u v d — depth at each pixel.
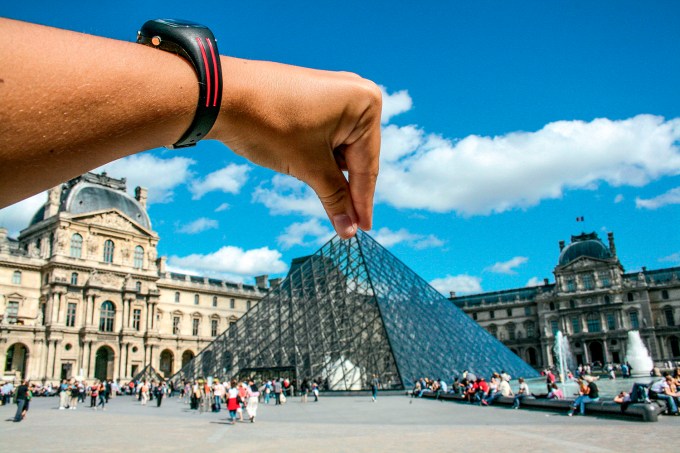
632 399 25.45
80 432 27.12
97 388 52.75
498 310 181.25
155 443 21.73
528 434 20.53
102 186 119.56
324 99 2.15
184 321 130.88
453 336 65.56
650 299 156.00
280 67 2.15
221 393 43.38
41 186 1.50
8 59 1.35
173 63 1.76
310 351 59.75
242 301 143.62
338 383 56.12
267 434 24.27
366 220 2.75
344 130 2.33
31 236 113.88
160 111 1.69
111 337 108.25
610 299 157.25
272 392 57.19
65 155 1.47
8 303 102.38
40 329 100.44
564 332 162.38
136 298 114.06
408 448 17.67
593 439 18.33
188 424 31.28
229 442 21.52
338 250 69.06
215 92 1.82
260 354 63.72
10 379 94.50
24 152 1.36
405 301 64.50
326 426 27.14
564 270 166.25
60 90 1.42
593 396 28.61
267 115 2.03
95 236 109.81
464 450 16.75
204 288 135.50
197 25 1.88
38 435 25.75
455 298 195.88
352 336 58.38
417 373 54.16
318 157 2.35
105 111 1.52
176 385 71.00
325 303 63.44
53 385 95.81
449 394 44.47
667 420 23.78
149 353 113.56
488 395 39.06
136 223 116.44
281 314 66.81
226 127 1.98
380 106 2.36
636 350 100.88
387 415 32.50
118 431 27.39
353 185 2.62
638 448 15.93
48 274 105.06
